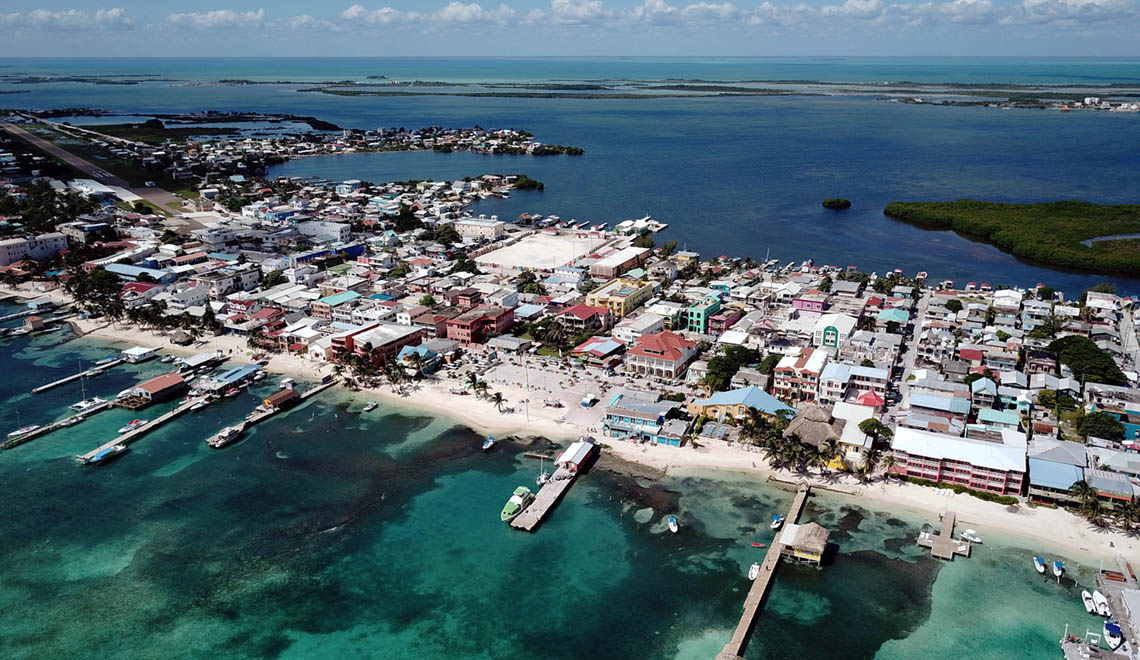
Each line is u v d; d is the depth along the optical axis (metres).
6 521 163.88
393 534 159.25
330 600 140.25
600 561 149.88
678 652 127.00
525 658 126.19
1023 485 167.62
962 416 191.00
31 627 133.50
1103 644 126.38
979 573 143.75
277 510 168.00
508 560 150.62
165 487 177.38
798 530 151.62
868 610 135.12
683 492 172.12
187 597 141.00
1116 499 156.25
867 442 181.12
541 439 197.25
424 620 135.12
